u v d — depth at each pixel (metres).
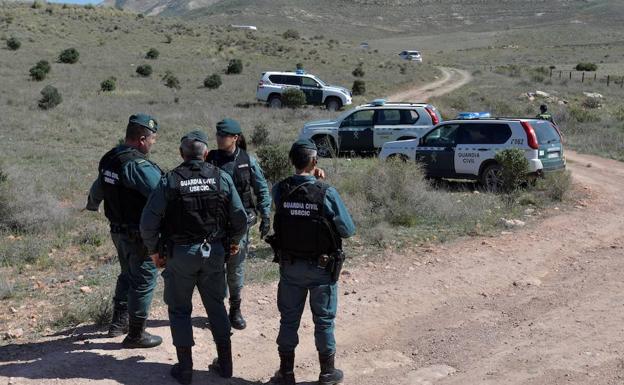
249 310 8.89
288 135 33.38
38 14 104.69
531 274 10.90
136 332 7.16
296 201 6.35
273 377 6.83
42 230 15.29
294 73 49.72
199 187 6.14
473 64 107.62
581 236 13.38
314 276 6.43
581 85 66.94
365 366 7.38
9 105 42.25
